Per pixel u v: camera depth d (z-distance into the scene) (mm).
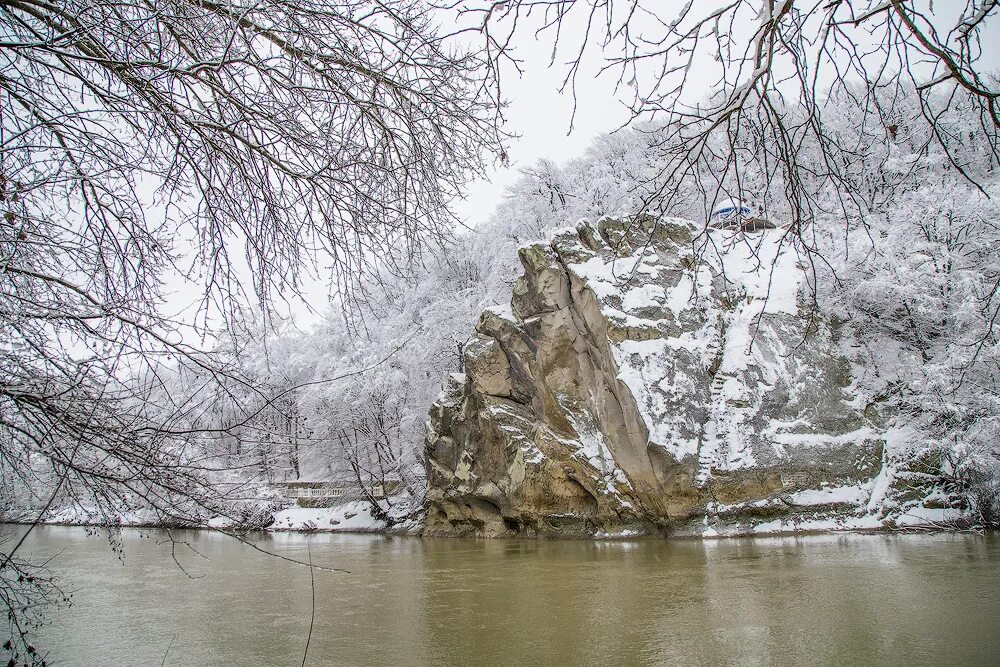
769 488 16281
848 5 3125
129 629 7926
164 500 3756
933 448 15867
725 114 3316
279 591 10625
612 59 3455
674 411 17438
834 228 17406
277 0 3689
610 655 6086
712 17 3244
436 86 4363
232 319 4531
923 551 11219
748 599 8062
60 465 3674
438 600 9281
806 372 17641
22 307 3773
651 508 17031
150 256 4555
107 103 4051
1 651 6883
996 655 5457
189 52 3924
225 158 4316
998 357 14531
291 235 4645
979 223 15742
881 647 5793
